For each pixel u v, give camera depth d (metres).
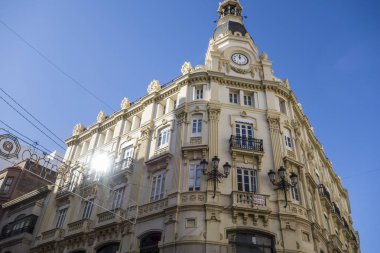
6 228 31.53
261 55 28.25
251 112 23.97
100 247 22.08
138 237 19.97
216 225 18.05
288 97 26.48
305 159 25.52
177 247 17.58
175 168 21.27
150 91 29.17
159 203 20.39
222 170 20.56
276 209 19.25
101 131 31.56
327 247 22.42
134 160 25.16
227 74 26.34
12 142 15.39
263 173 20.80
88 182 26.78
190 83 25.80
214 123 22.67
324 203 25.67
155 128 25.70
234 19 33.12
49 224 27.47
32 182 36.66
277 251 17.73
